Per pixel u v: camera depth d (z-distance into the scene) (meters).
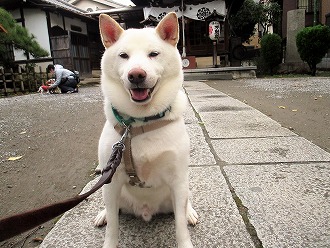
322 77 4.36
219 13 5.44
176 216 0.58
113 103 0.59
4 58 4.85
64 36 5.50
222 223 0.67
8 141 1.54
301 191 0.80
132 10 6.41
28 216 0.34
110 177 0.48
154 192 0.62
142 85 0.55
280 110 2.01
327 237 0.61
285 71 5.33
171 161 0.57
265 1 8.61
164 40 0.63
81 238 0.64
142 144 0.56
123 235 0.65
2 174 1.08
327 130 1.43
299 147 1.15
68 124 1.89
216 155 1.10
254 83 3.99
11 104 3.02
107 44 0.64
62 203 0.38
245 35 8.48
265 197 0.78
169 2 6.03
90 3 9.23
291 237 0.61
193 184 0.87
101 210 0.75
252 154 1.10
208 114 1.87
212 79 4.95
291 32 5.31
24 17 5.55
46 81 4.66
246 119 1.70
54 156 1.26
